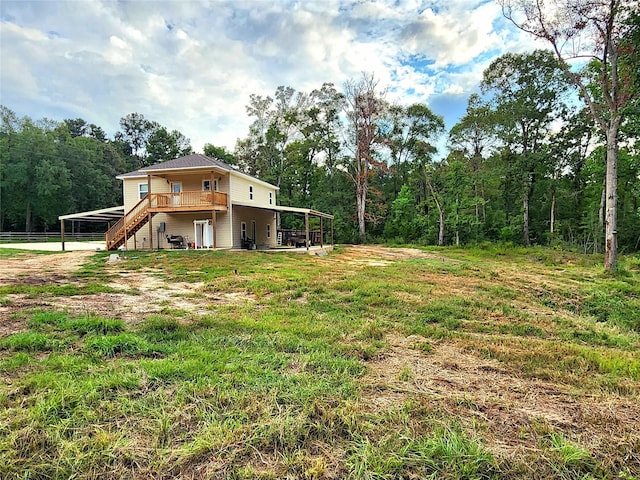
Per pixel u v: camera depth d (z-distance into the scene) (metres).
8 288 7.77
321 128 36.81
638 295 9.62
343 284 9.12
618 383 3.40
